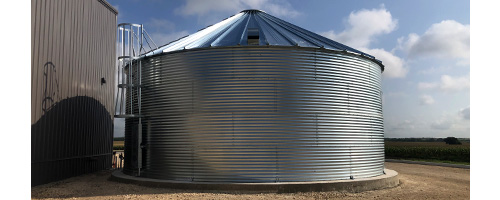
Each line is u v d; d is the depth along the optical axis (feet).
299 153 47.93
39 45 54.49
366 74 55.11
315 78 49.85
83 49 69.97
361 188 48.67
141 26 58.18
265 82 48.55
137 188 48.24
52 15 58.49
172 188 47.47
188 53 51.21
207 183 46.16
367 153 53.42
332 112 50.14
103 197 43.09
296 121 48.37
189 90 50.52
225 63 49.37
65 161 62.28
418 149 139.64
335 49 51.34
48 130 56.90
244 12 65.10
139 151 54.08
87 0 72.18
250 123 47.80
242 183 45.75
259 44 49.03
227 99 48.60
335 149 49.67
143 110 55.42
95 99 75.56
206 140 48.65
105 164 80.43
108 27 83.15
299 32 59.41
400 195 47.09
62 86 61.52
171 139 51.08
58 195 45.14
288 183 45.55
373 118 55.72
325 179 48.57
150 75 55.01
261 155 47.32
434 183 60.70
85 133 70.38
